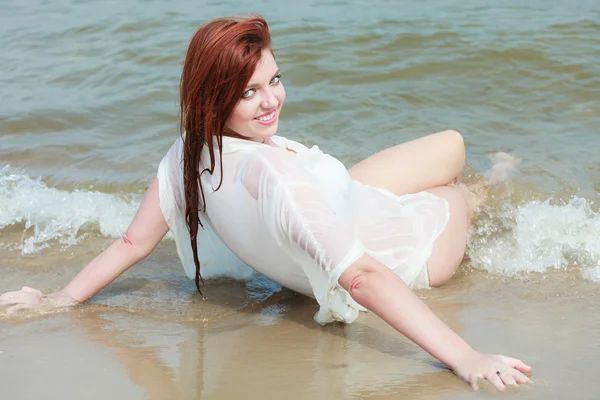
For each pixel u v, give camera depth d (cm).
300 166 315
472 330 334
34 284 400
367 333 337
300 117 599
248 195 316
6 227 468
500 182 481
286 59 691
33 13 870
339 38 730
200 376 303
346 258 298
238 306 372
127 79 687
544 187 476
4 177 520
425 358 312
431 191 398
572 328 333
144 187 509
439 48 699
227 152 318
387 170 395
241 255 342
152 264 425
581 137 552
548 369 297
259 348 327
